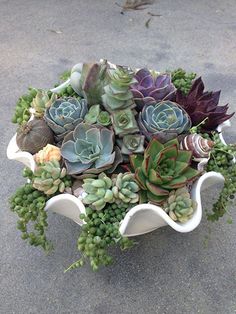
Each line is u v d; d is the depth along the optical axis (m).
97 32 1.13
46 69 0.99
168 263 0.61
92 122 0.51
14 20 1.16
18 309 0.56
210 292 0.58
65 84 0.60
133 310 0.56
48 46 1.07
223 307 0.57
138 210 0.45
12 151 0.53
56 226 0.65
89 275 0.60
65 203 0.48
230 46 1.09
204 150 0.50
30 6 1.23
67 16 1.19
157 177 0.45
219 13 1.22
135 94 0.53
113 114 0.50
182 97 0.55
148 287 0.59
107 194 0.46
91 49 1.07
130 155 0.48
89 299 0.57
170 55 1.05
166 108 0.51
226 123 0.58
